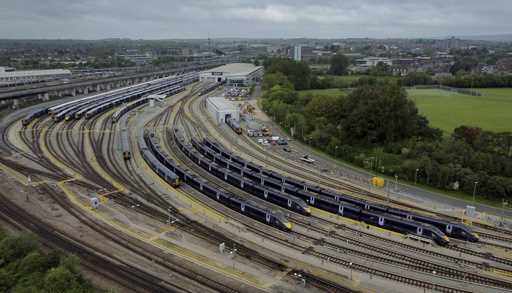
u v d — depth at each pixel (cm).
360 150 11556
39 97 18162
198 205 7675
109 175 8956
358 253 6184
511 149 10238
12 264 4947
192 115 16375
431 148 10294
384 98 11575
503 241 6788
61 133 12481
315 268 5703
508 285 5503
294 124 13462
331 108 13888
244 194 8412
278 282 5288
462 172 8838
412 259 6078
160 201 7738
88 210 7125
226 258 5819
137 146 11338
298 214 7538
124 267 5438
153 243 6122
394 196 8562
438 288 5369
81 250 5806
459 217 7619
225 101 17275
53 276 4462
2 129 12619
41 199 7488
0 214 6788
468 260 6109
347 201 7869
